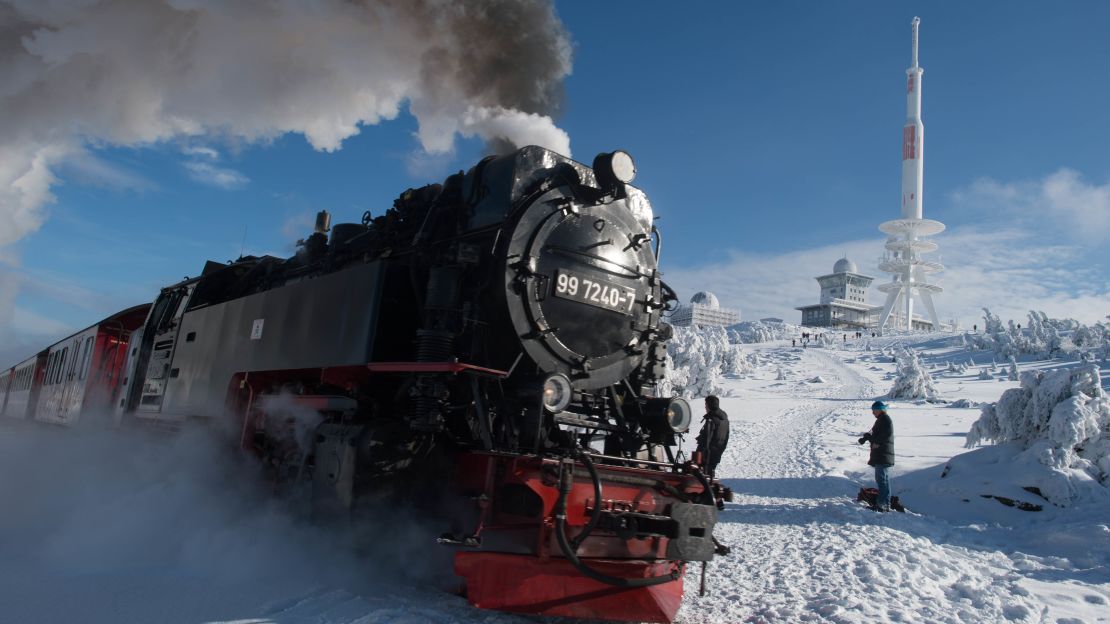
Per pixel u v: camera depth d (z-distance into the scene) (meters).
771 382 44.69
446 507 4.65
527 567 3.97
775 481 12.20
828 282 133.88
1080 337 50.78
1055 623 4.69
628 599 4.12
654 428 5.45
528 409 4.68
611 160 5.45
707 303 112.62
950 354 57.50
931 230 101.38
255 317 6.91
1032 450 9.77
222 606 3.90
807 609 4.60
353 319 5.29
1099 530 7.10
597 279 5.32
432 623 3.76
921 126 103.38
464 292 4.98
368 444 4.43
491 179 5.26
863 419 22.75
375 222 6.43
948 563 6.27
